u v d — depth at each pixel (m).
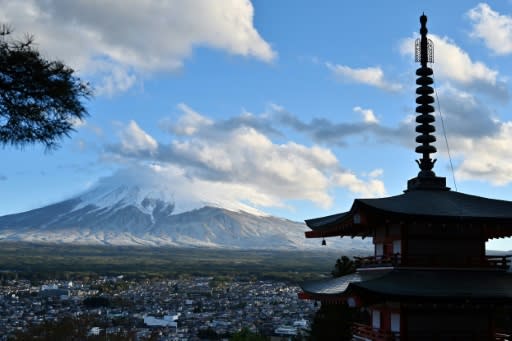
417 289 30.95
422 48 39.06
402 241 33.69
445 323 32.94
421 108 38.38
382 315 35.28
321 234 40.59
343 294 31.64
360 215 33.03
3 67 18.28
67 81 18.92
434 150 38.03
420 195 36.12
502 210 34.28
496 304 31.22
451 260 33.75
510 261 34.25
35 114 18.72
